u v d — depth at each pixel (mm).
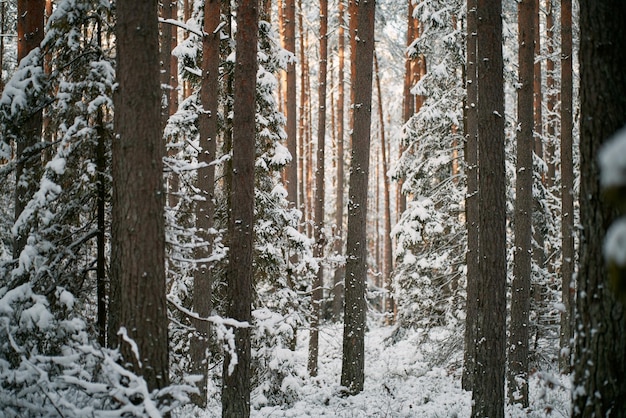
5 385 6457
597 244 4770
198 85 13875
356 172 13680
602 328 4703
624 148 1310
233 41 13422
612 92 4785
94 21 8367
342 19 25641
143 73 6363
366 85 13719
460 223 18234
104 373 5938
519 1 12992
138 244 6219
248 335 9641
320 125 20359
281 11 24688
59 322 6684
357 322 13648
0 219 11430
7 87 8055
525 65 12891
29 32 10070
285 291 13906
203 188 11633
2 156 8336
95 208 8133
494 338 9445
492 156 9547
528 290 12852
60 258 7625
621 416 4582
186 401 6027
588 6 4961
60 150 7598
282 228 14000
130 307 6188
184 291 12688
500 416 9367
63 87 7770
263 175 13625
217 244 12273
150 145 6363
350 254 13734
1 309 6676
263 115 13461
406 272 18578
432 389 14984
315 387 15516
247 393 9570
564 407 12008
